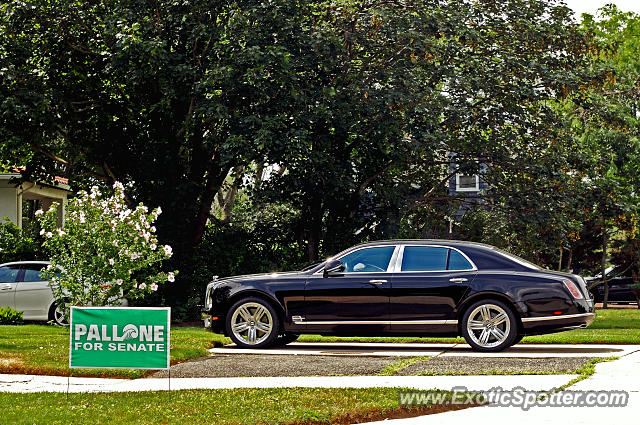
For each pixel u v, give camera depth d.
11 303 22.72
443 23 25.34
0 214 32.06
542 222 27.12
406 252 15.05
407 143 25.91
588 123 33.28
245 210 29.00
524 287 14.34
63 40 25.02
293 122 23.89
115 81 25.70
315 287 15.12
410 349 15.38
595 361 12.62
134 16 23.39
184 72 22.98
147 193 26.67
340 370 12.38
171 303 25.66
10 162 26.92
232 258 27.25
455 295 14.54
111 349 9.75
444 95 27.94
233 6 23.83
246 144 23.23
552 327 14.28
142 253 19.67
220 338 17.45
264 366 12.87
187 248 26.41
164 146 25.95
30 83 24.48
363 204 27.94
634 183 33.59
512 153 28.80
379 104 24.84
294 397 9.77
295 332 15.27
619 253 37.62
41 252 29.33
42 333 17.83
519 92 26.78
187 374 12.31
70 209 19.78
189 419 8.60
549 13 28.27
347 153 26.59
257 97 23.73
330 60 24.69
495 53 27.59
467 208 30.70
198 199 27.62
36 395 10.30
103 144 26.06
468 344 15.88
